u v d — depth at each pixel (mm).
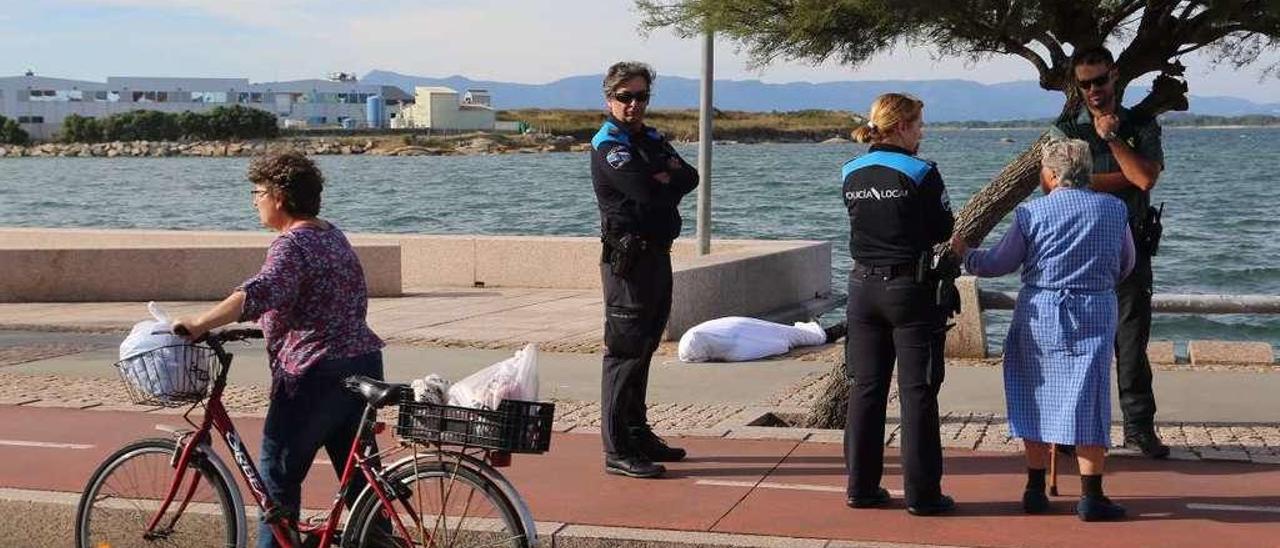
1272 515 6449
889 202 6410
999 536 6195
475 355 12273
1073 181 6355
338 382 5336
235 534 5613
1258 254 34219
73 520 6902
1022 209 6398
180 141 197500
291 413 5371
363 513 5270
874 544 6082
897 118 6496
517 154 192750
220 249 17891
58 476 7512
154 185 91188
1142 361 7566
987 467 7520
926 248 6457
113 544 5863
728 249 18344
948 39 8539
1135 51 8461
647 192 7102
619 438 7379
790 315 16062
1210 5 7723
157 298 17828
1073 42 8336
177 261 17859
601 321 14914
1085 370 6254
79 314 15984
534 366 5035
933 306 6461
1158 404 9445
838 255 31672
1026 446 6559
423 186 83875
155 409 9477
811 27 8203
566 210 56156
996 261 6418
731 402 9805
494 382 4984
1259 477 7164
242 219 53062
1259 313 11719
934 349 6512
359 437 5305
